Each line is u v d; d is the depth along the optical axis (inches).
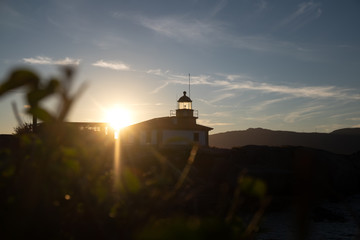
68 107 34.2
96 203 43.6
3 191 39.8
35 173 41.2
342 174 916.0
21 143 43.4
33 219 38.5
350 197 893.2
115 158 46.1
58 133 40.9
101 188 44.4
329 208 678.5
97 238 41.5
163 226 24.1
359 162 1069.8
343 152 7003.0
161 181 43.1
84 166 45.0
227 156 836.0
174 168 44.8
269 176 685.9
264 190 37.0
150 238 23.2
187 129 1745.8
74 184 43.6
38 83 32.8
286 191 692.7
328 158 944.9
